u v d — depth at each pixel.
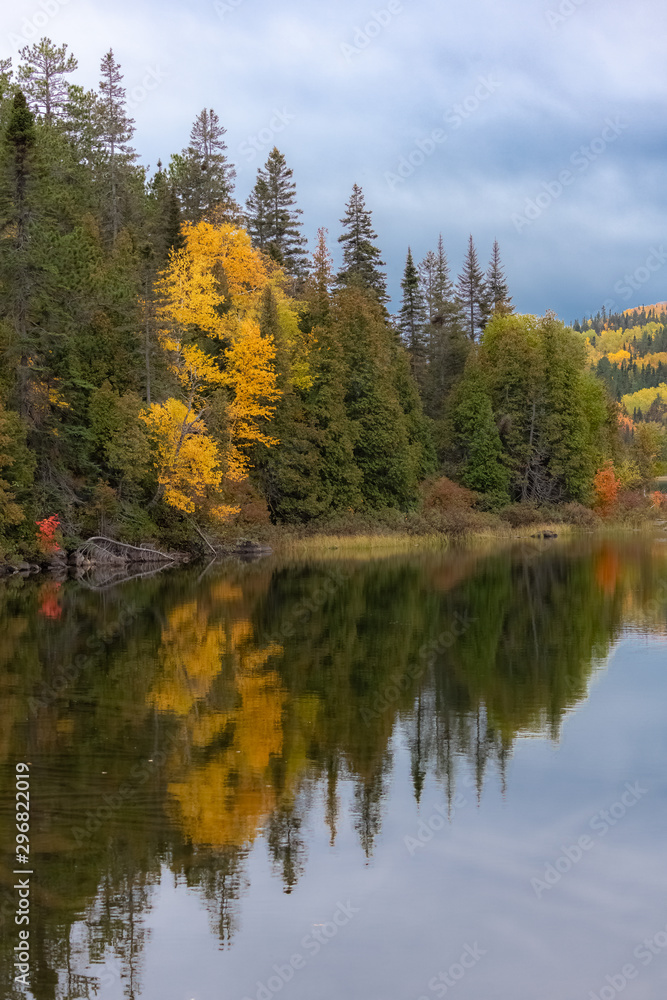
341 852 11.52
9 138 40.81
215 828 12.12
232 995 8.69
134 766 14.39
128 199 71.62
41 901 10.23
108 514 47.16
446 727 16.73
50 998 8.64
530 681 20.42
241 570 44.88
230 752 15.16
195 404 51.47
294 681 20.38
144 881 10.66
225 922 9.88
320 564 47.97
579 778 14.14
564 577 40.91
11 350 41.34
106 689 19.52
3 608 31.16
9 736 15.92
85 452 46.06
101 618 29.05
